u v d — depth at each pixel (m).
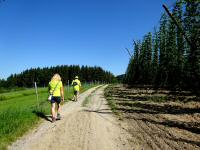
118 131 11.53
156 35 51.75
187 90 30.88
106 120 14.27
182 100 22.70
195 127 11.88
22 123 12.82
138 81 62.06
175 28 34.72
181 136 10.31
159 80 44.44
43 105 22.09
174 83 36.53
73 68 185.25
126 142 9.73
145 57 58.56
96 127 12.46
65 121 14.22
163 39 43.12
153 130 11.48
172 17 11.00
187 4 20.84
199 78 23.64
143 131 11.37
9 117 13.60
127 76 77.44
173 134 10.64
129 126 12.52
